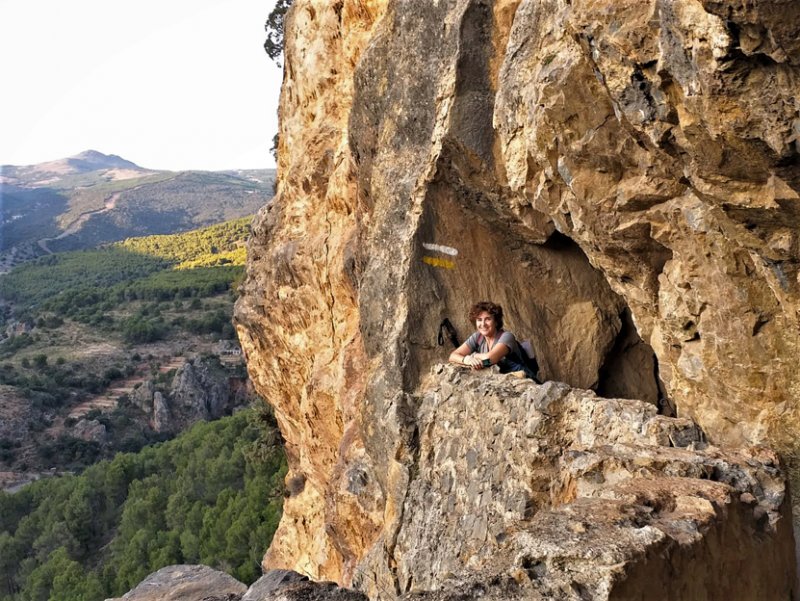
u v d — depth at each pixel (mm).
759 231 4941
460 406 6574
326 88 14070
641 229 6387
